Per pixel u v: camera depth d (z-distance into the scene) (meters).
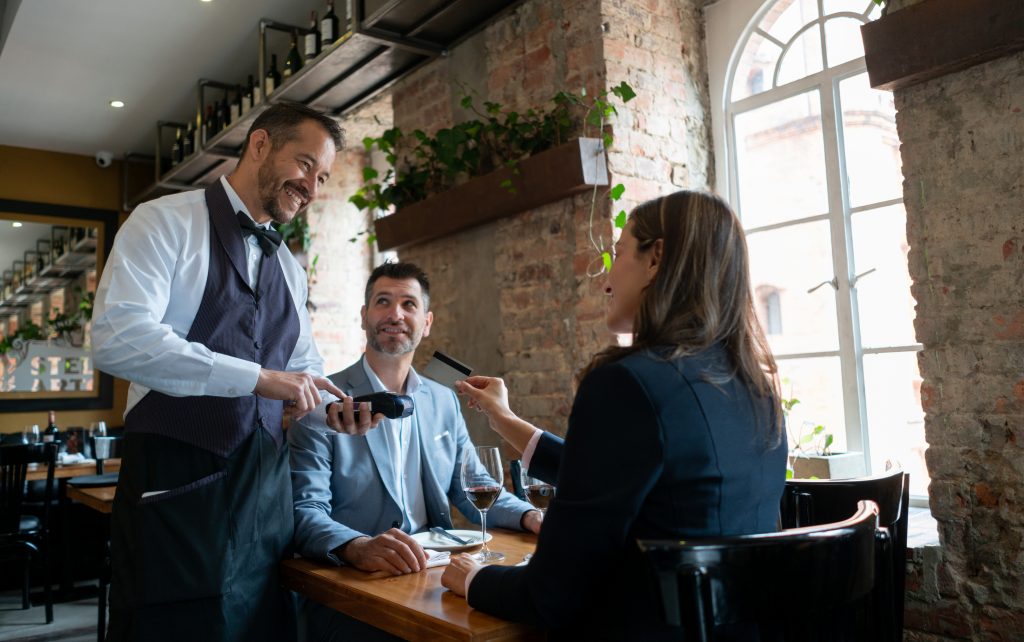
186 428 1.50
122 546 1.45
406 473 2.05
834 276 2.82
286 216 1.70
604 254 2.83
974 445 2.00
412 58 3.70
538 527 1.86
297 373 1.51
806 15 2.94
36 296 6.02
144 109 5.41
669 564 0.87
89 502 3.11
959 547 2.03
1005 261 1.95
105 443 3.94
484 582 1.21
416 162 3.88
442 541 1.71
